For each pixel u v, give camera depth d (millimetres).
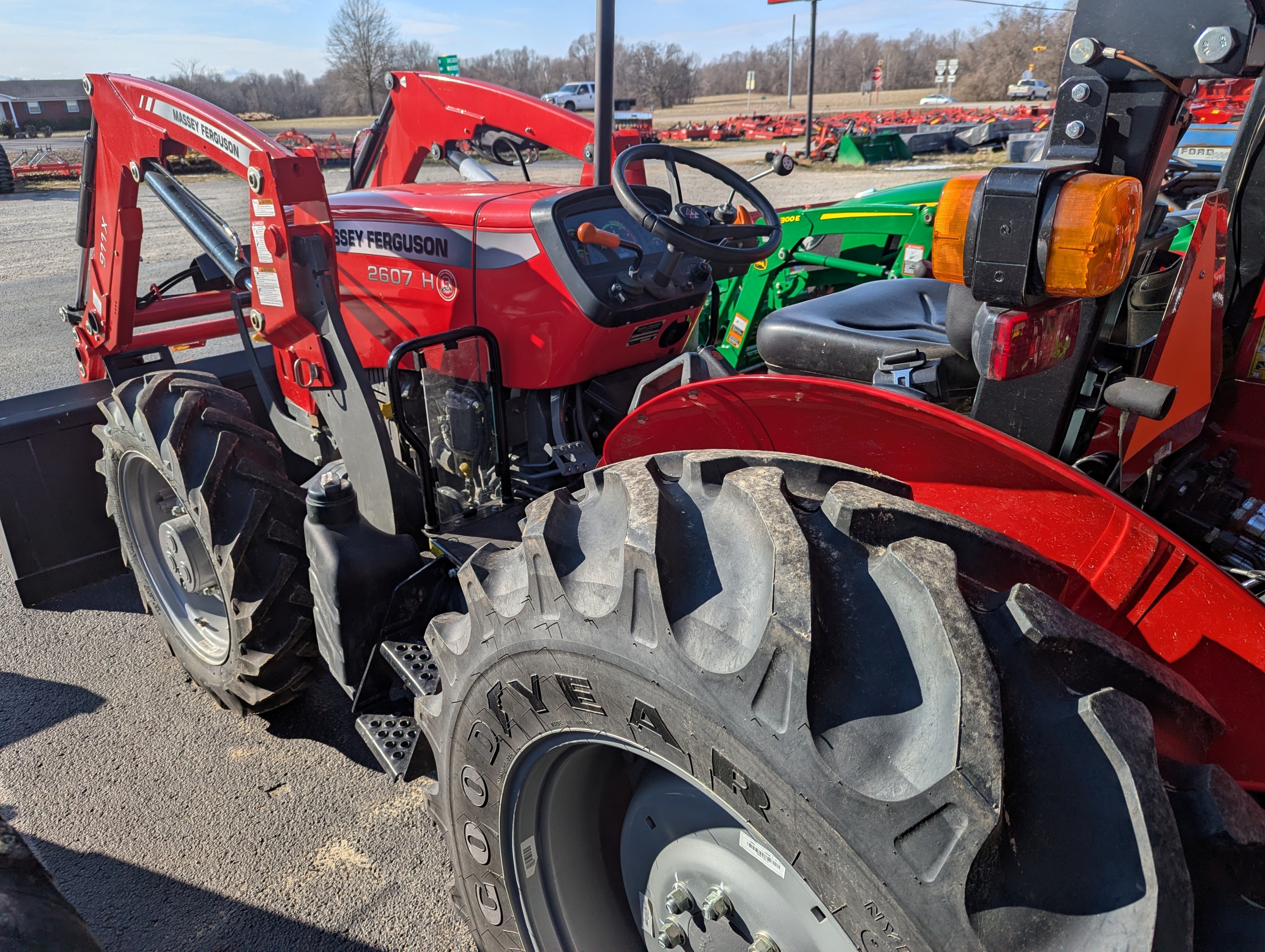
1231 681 1139
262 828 2248
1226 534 1466
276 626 2270
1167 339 1282
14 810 2307
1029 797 825
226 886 2068
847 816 873
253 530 2186
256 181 1990
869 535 1021
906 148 19406
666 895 1303
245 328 2812
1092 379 1235
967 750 817
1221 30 948
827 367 1758
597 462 2324
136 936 1932
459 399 2373
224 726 2646
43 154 25109
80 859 2145
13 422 3039
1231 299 1668
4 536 3125
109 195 2773
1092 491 1115
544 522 1227
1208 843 825
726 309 5242
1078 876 796
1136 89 1063
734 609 1016
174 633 2695
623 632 1086
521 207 2180
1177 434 1465
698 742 1016
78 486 3219
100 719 2682
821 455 1450
